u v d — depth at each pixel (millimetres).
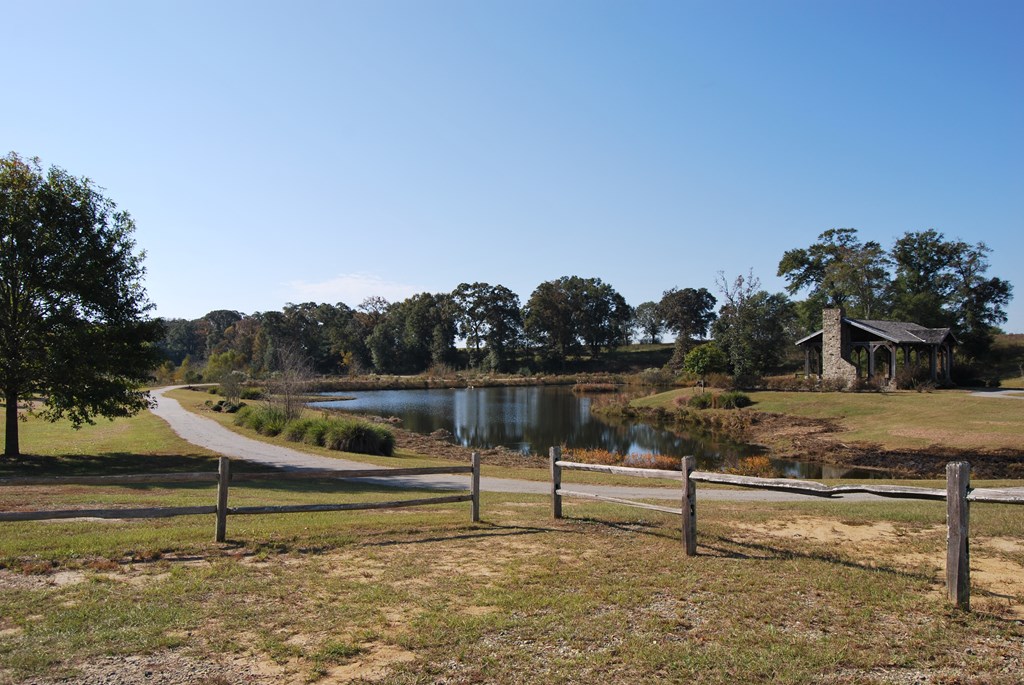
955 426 28500
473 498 9203
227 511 7613
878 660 4512
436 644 4746
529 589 5996
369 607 5492
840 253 69688
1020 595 5852
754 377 50188
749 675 4301
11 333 18219
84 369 18531
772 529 8945
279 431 28562
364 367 111625
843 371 46031
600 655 4586
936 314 60375
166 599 5582
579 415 46812
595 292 117625
